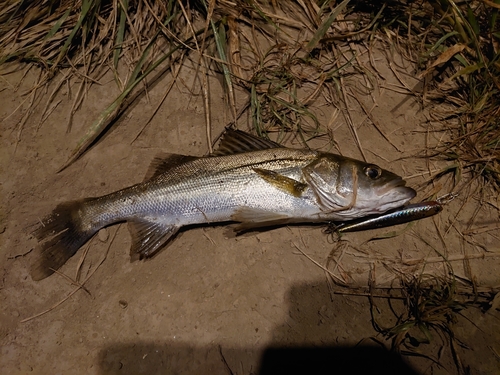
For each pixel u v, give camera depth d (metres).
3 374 0.47
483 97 0.54
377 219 0.51
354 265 0.51
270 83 0.55
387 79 0.58
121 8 0.56
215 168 0.49
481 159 0.53
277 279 0.50
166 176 0.50
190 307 0.49
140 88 0.57
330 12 0.59
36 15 0.56
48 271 0.49
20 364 0.47
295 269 0.51
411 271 0.51
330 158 0.50
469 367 0.47
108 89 0.57
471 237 0.52
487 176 0.53
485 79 0.54
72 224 0.50
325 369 0.47
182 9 0.55
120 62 0.57
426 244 0.52
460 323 0.49
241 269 0.51
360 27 0.59
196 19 0.59
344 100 0.57
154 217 0.50
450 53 0.53
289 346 0.48
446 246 0.52
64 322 0.49
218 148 0.53
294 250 0.51
